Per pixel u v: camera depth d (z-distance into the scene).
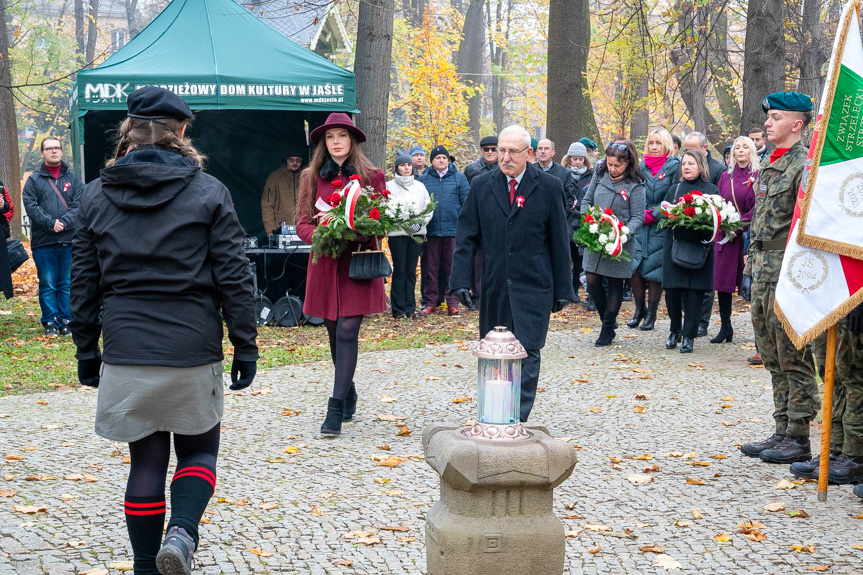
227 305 3.43
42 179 10.80
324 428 6.23
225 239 3.41
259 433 6.38
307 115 13.45
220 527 4.45
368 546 4.20
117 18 62.38
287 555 4.08
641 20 14.91
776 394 5.84
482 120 45.41
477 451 2.91
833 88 4.69
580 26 16.83
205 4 12.34
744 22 23.39
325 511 4.69
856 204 4.66
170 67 11.41
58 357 9.50
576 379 8.18
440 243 12.37
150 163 3.37
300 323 11.95
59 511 4.67
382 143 14.31
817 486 5.13
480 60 42.81
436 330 11.17
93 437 6.28
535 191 6.24
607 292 11.85
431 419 6.81
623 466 5.58
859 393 5.15
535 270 6.25
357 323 6.35
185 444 3.57
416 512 4.68
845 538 4.31
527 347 6.21
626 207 9.74
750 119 14.02
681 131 39.62
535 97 43.94
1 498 4.88
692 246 9.20
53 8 57.97
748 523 4.49
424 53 26.02
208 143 13.29
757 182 5.77
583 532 4.41
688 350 9.52
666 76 14.44
